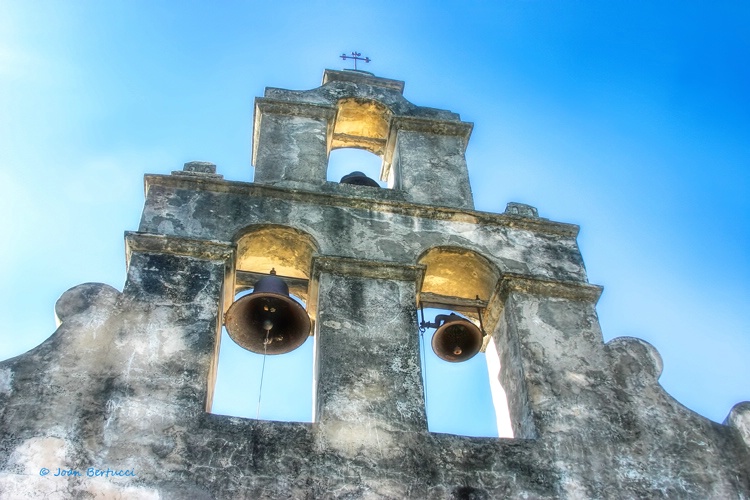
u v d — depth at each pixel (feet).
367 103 46.16
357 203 38.60
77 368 29.66
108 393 29.01
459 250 37.60
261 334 34.78
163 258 34.24
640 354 34.30
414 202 40.01
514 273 36.65
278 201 38.01
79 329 30.99
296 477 27.61
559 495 28.89
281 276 37.50
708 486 29.94
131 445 27.58
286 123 43.88
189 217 36.42
